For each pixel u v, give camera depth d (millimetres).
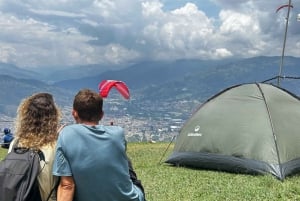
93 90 3303
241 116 9281
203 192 7297
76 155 3053
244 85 9859
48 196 3080
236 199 6797
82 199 3086
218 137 9336
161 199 6852
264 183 7852
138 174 8992
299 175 8727
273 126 8891
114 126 3297
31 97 3262
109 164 3109
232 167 8953
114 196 3137
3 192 2896
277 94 9555
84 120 3211
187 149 9805
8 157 3021
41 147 3094
